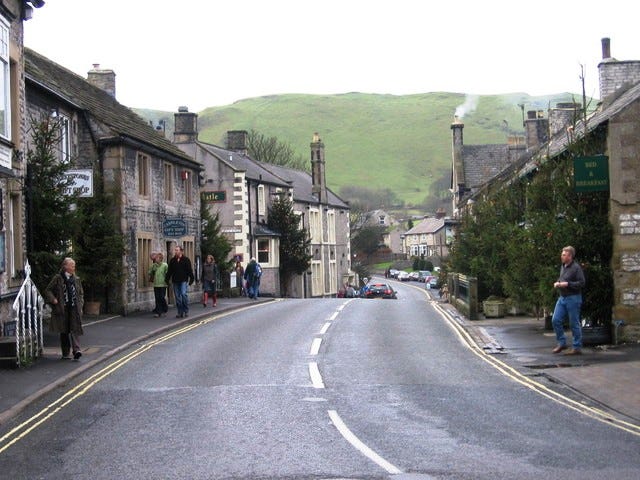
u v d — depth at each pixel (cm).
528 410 1046
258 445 859
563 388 1212
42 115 2177
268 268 5141
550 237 1702
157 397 1148
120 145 2516
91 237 2325
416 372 1373
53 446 866
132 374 1362
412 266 11175
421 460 790
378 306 3023
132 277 2588
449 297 3262
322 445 857
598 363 1417
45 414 1040
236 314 2608
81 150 2514
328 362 1489
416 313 2656
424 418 997
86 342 1770
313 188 6562
